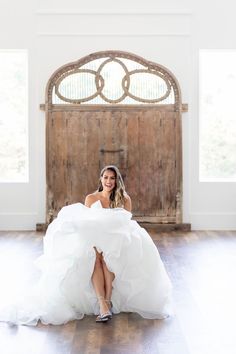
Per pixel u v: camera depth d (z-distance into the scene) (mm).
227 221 7340
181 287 4242
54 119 7250
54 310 3365
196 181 7340
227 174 7508
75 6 7227
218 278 4539
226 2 7266
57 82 7234
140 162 7277
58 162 7266
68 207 3814
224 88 7469
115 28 7246
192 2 7266
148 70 7258
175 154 7266
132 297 3451
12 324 3273
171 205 7297
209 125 7488
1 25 7250
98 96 7273
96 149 7273
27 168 7375
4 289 4113
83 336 3076
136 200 7297
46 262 3646
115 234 3453
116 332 3150
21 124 7457
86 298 3459
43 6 7242
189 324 3318
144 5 7242
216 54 7449
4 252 5680
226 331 3189
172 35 7266
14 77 7445
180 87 7270
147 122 7266
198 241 6414
